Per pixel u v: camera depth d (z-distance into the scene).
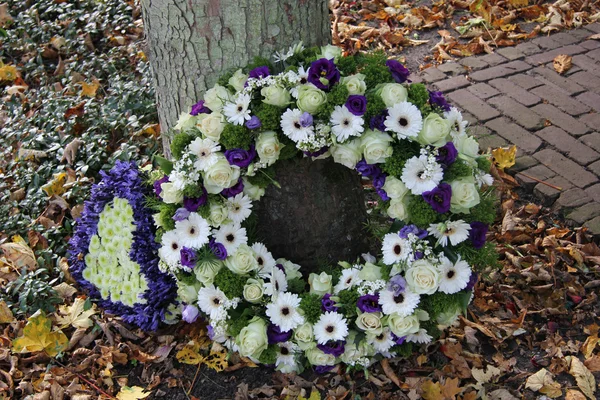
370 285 2.65
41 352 2.83
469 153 2.68
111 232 2.88
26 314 2.93
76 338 2.87
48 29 4.01
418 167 2.59
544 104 3.59
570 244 3.09
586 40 3.94
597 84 3.68
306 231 2.87
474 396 2.71
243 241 2.70
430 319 2.70
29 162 3.36
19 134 3.47
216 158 2.64
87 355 2.85
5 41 3.98
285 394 2.73
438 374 2.77
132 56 3.82
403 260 2.63
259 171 2.71
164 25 2.77
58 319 2.91
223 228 2.70
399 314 2.62
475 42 3.93
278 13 2.73
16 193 3.27
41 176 3.31
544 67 3.79
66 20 4.03
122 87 3.57
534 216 3.20
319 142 2.63
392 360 2.80
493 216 2.68
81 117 3.51
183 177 2.64
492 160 3.35
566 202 3.20
